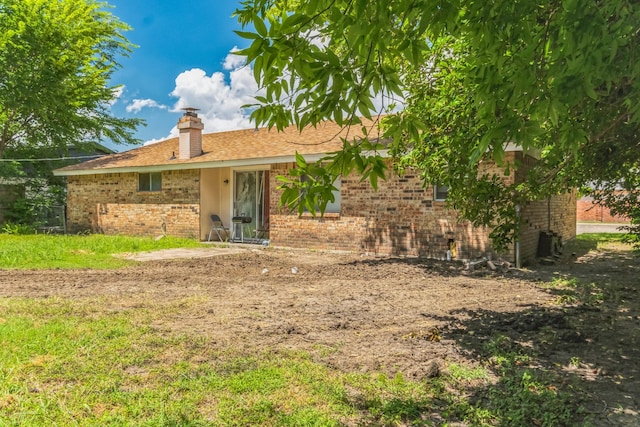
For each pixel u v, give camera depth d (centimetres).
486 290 751
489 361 412
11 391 331
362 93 207
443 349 442
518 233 514
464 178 516
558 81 205
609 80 209
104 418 294
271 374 371
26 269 927
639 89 216
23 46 1925
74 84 2227
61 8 2109
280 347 442
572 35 186
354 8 193
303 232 1352
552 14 208
